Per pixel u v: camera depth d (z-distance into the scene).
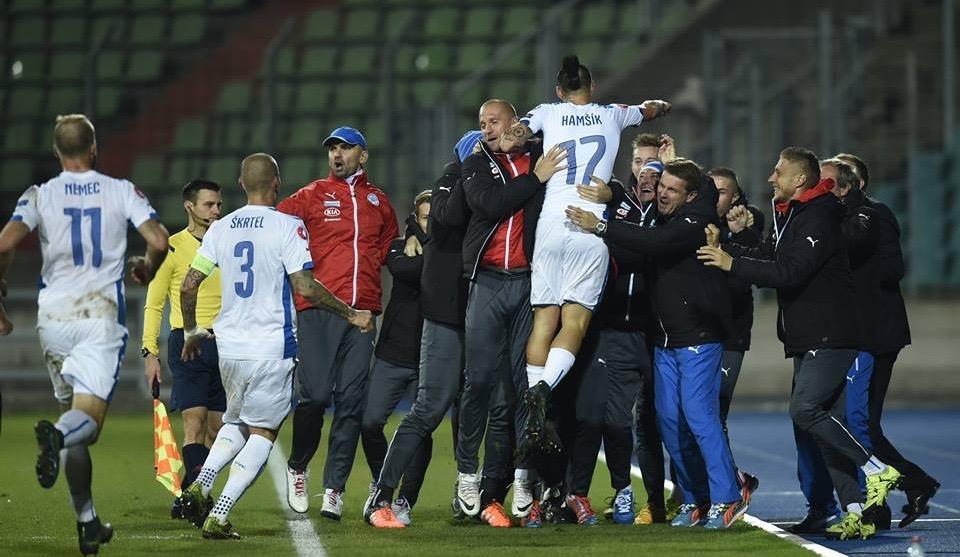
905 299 73.50
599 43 91.88
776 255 28.92
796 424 29.47
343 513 32.56
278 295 27.33
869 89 81.94
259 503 34.84
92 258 24.97
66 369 24.70
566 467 31.12
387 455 29.86
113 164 92.56
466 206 28.89
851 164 31.95
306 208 30.81
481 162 28.72
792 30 81.12
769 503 35.53
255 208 27.58
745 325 31.61
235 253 27.30
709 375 29.19
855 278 30.48
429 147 76.75
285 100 93.50
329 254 30.80
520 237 28.98
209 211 32.56
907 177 78.44
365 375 30.77
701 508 30.50
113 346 24.98
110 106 94.69
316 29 98.94
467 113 89.44
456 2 98.12
